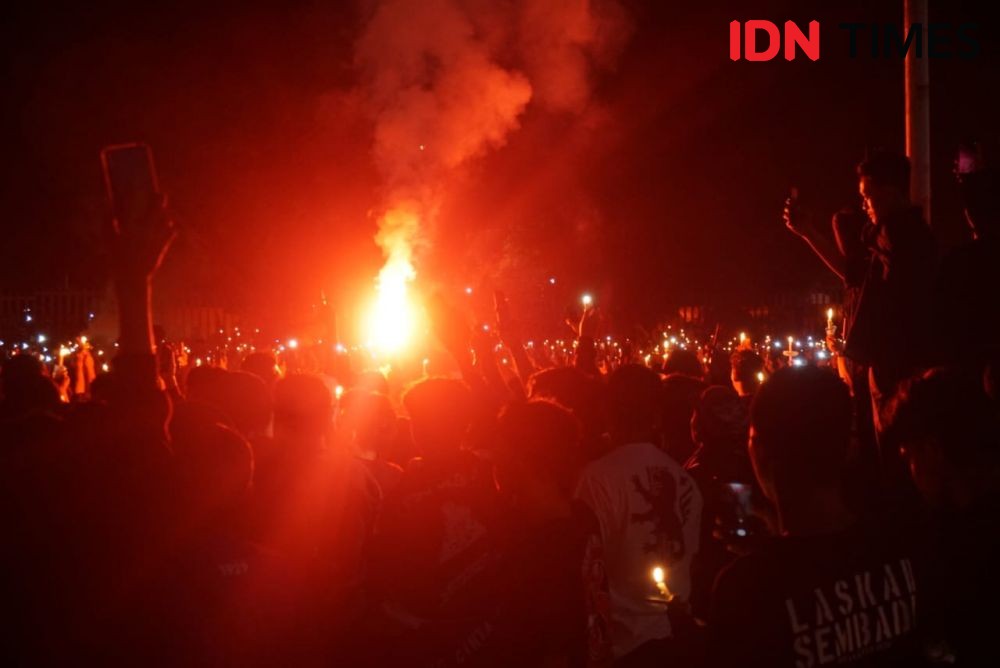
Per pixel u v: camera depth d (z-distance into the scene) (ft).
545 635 11.59
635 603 13.58
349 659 13.56
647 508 13.69
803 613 8.38
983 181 14.70
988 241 14.52
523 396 18.80
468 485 12.15
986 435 9.56
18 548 10.27
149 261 10.25
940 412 9.70
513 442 11.87
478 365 16.29
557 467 11.90
